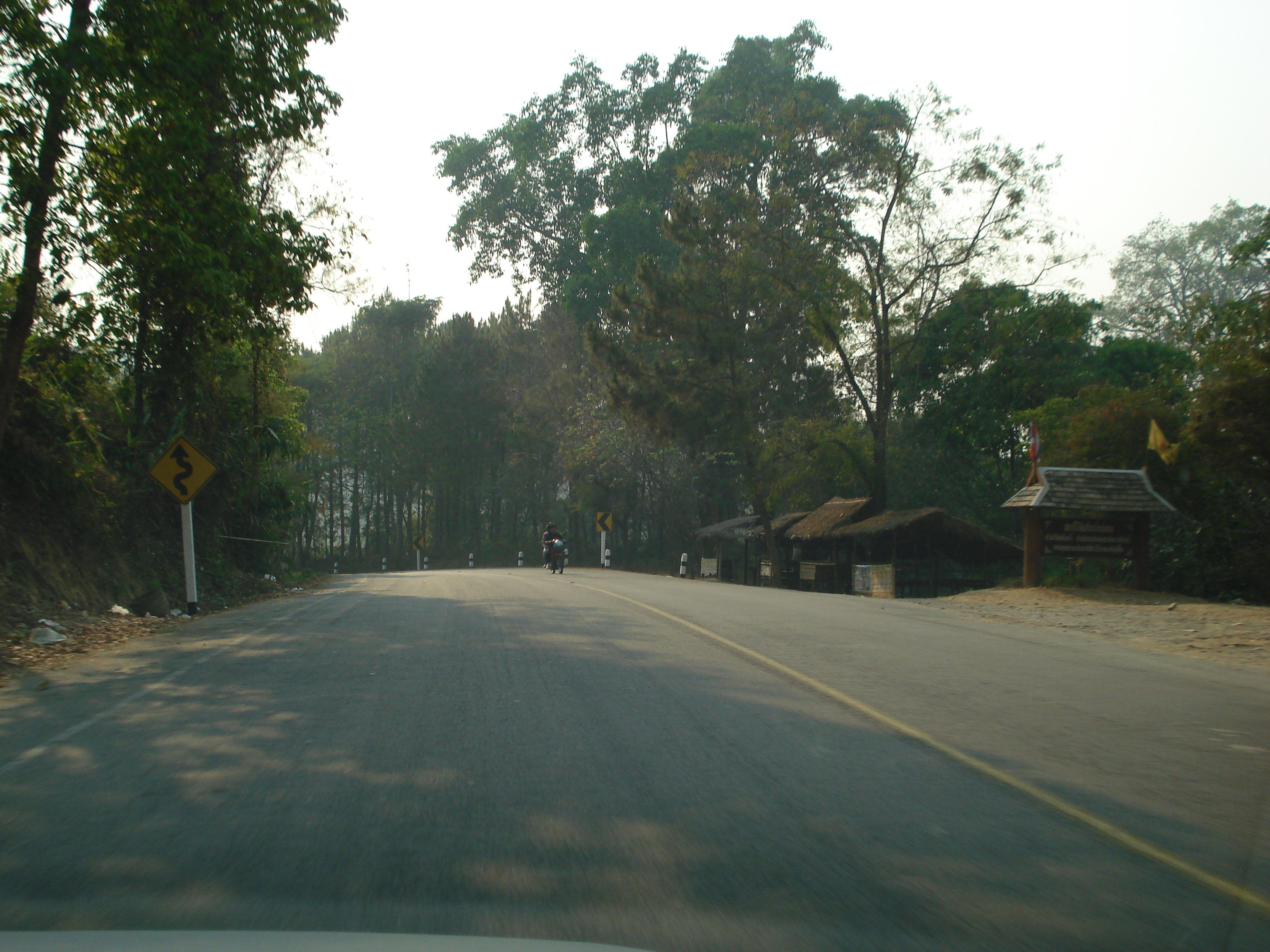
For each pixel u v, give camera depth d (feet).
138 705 26.35
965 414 136.98
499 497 252.21
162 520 62.90
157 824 16.61
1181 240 237.86
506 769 20.20
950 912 13.30
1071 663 35.70
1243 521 76.54
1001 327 114.93
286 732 23.27
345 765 20.45
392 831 16.38
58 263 46.11
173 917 12.84
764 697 27.94
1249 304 74.64
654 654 35.94
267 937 9.17
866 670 33.14
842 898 13.73
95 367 57.82
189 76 42.98
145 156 43.19
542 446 225.35
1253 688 30.68
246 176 59.52
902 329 127.75
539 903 13.44
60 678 30.53
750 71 174.50
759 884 14.23
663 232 126.93
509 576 108.37
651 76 180.55
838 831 16.55
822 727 24.30
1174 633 46.26
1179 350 138.00
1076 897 13.82
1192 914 13.26
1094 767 20.77
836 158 117.50
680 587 79.25
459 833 16.29
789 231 121.39
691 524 185.37
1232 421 67.36
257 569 82.17
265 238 48.62
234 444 72.74
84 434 53.11
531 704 26.68
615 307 127.95
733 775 19.95
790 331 125.49
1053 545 69.87
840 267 116.98
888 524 104.01
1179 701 28.30
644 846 15.79
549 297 203.82
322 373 240.53
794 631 43.88
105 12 41.83
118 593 51.70
